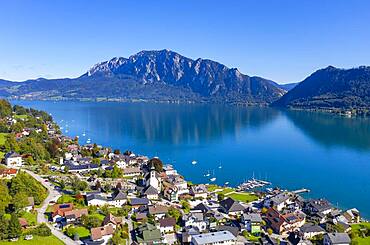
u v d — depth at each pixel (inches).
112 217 6314.0
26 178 7431.1
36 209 6904.5
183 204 7751.0
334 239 6072.8
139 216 6742.1
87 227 6141.7
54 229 6092.5
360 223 7367.1
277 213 6963.6
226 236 5890.8
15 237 5447.8
